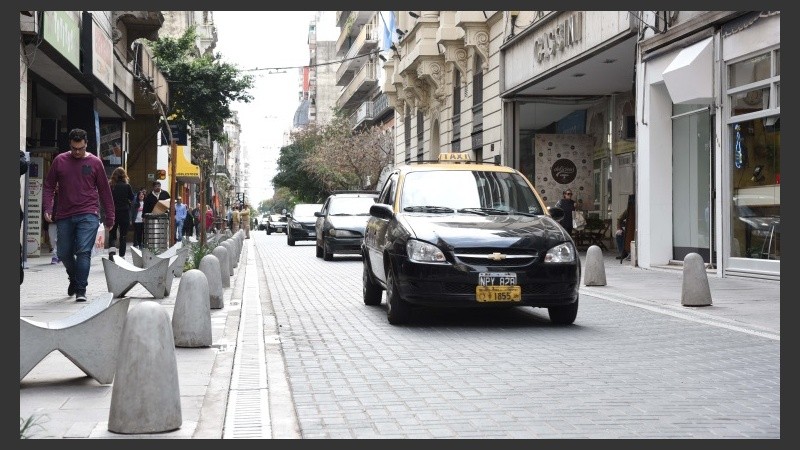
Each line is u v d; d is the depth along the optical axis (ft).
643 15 65.41
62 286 45.68
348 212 86.02
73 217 38.11
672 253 65.16
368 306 41.39
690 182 62.34
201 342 27.89
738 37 53.72
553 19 83.82
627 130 93.50
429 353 27.32
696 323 34.35
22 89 54.65
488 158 107.86
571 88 93.91
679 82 57.47
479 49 107.55
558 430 17.60
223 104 135.95
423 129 146.30
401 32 144.05
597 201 100.89
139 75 99.09
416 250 32.40
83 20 70.85
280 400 20.57
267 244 137.28
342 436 17.19
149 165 118.01
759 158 52.19
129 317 17.10
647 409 19.47
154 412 16.89
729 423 18.17
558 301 32.40
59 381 21.36
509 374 23.68
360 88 230.07
